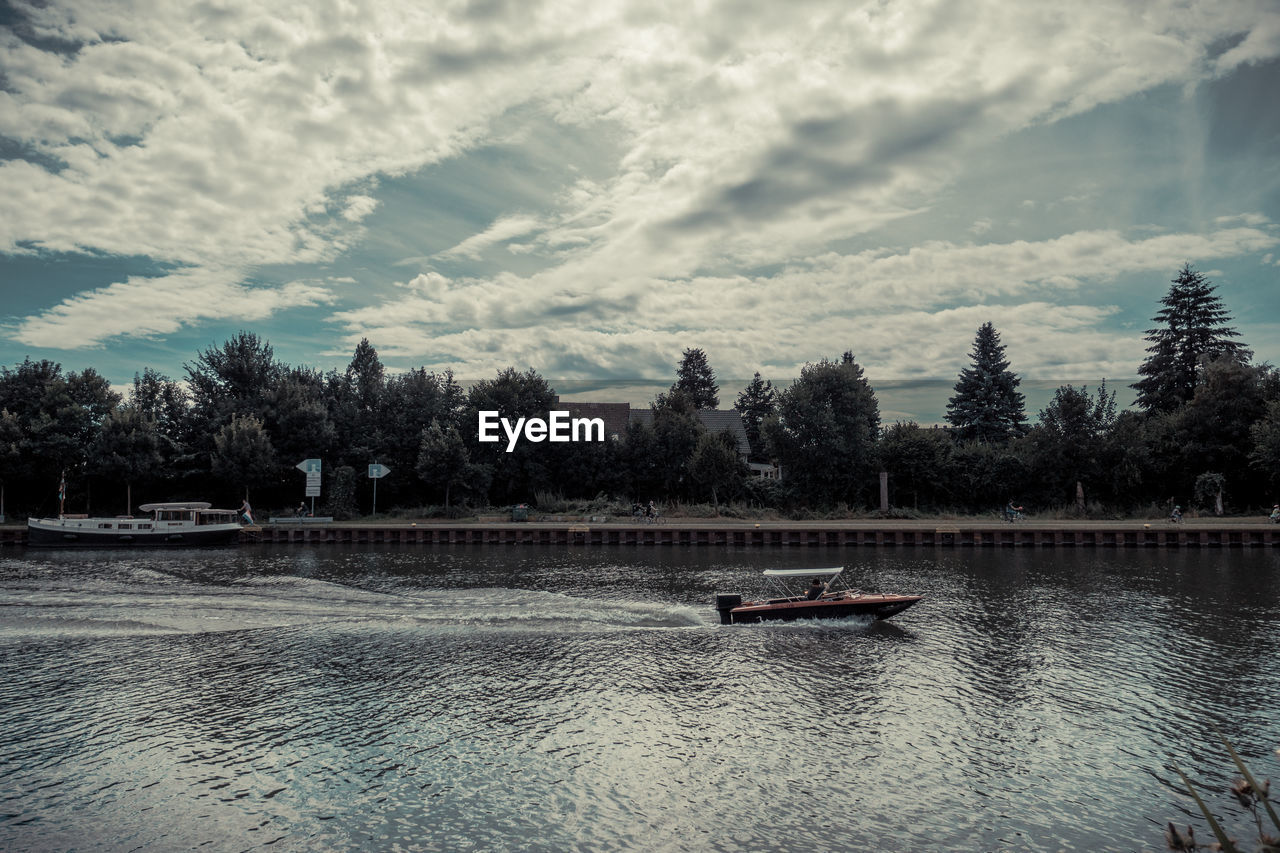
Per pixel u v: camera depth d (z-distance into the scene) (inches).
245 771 605.9
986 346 3698.3
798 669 861.2
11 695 780.6
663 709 738.2
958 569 1581.0
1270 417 2209.6
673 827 516.7
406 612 1136.2
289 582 1398.9
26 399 2504.9
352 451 2704.2
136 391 2726.4
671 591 1314.0
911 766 608.4
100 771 606.2
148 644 970.1
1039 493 2516.0
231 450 2447.1
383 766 613.9
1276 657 886.4
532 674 846.5
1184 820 521.7
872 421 2910.9
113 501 2581.2
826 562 1696.6
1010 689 786.2
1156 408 3093.0
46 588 1328.7
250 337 2913.4
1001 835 504.7
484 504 2650.1
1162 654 904.3
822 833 508.1
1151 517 2324.1
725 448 2556.6
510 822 524.7
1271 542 1892.2
